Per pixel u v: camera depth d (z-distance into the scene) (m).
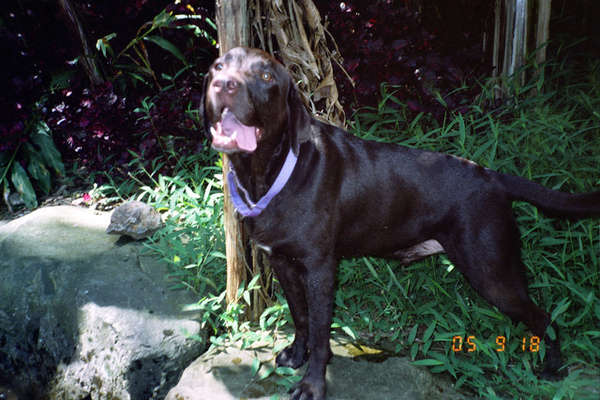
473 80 2.19
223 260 1.70
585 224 1.58
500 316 1.44
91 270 1.67
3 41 2.35
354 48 2.07
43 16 2.58
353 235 1.33
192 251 1.68
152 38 2.29
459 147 1.77
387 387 1.30
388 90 2.10
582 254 1.49
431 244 1.41
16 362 1.67
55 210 2.08
